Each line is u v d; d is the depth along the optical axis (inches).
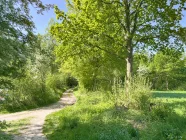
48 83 963.3
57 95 968.9
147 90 446.9
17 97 632.4
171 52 590.9
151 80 1834.4
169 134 271.4
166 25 553.0
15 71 288.5
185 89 1657.2
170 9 526.3
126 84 488.4
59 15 571.2
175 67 1726.1
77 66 822.5
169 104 498.0
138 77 495.8
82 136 293.0
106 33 584.1
